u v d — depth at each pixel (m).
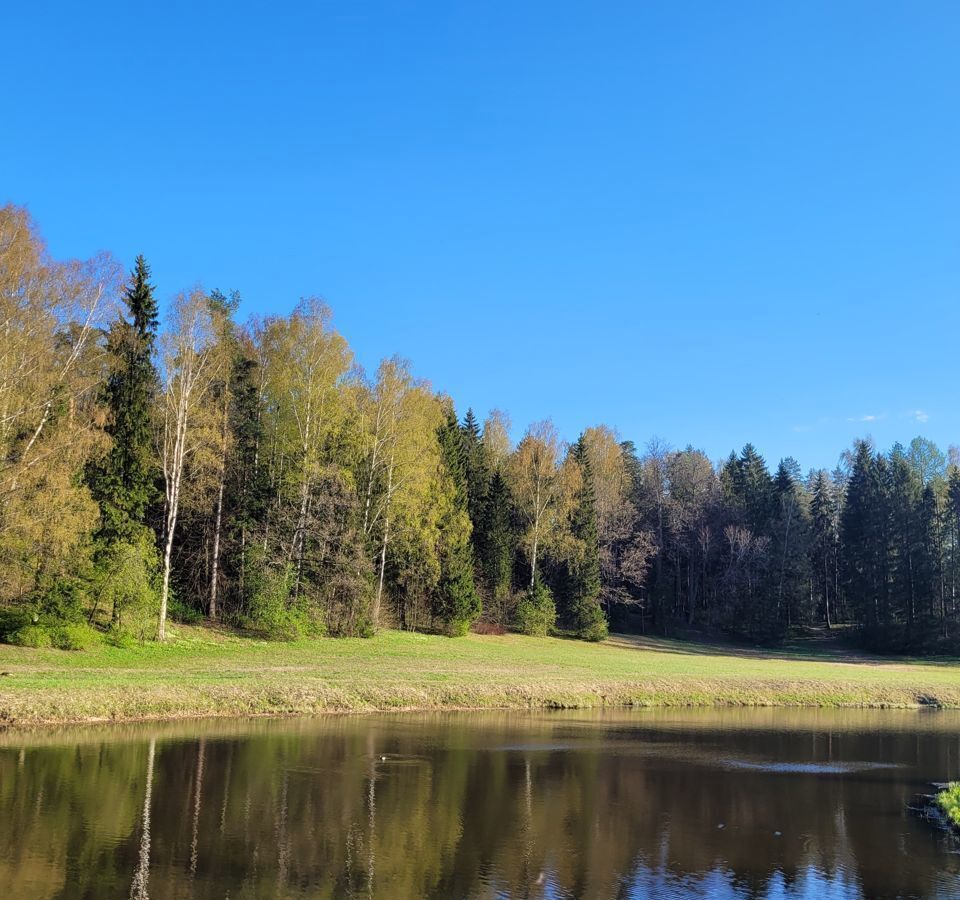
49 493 34.50
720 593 88.12
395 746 26.31
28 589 38.88
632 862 15.30
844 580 97.12
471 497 73.25
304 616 50.41
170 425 46.50
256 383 54.16
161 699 30.22
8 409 34.19
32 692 28.20
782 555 87.31
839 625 96.75
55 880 13.11
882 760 27.03
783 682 44.75
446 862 14.88
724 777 23.45
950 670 61.69
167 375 44.81
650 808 19.56
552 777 22.62
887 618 82.62
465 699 36.88
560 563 76.44
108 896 12.53
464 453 74.62
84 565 39.12
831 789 22.30
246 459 54.56
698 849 16.28
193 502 49.12
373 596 56.16
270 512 52.38
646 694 40.72
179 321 43.56
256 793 19.27
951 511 85.75
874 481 89.75
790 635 87.31
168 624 46.88
